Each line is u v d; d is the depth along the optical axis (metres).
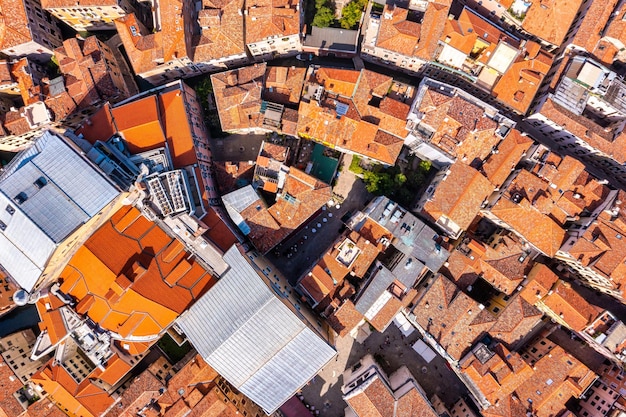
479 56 69.38
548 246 68.81
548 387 70.50
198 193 68.56
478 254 71.25
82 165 61.09
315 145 76.44
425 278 76.19
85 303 67.94
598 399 73.00
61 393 73.38
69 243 61.88
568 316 70.69
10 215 59.72
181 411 72.62
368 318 71.50
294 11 68.88
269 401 68.94
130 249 67.12
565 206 69.31
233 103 71.06
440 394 79.94
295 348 65.62
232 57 72.56
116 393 77.38
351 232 71.88
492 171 68.06
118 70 76.44
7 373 73.88
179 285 67.75
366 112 70.38
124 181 64.81
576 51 71.00
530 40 73.62
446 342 71.00
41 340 70.94
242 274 65.62
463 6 72.88
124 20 70.38
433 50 68.81
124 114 67.06
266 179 72.56
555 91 70.19
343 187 79.25
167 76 76.12
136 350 73.31
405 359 80.25
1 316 79.00
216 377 74.69
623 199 67.50
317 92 69.50
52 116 71.69
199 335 66.25
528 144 67.31
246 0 70.06
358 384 72.25
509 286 71.50
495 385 69.38
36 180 60.16
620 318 76.31
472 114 66.38
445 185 69.00
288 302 67.69
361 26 75.69
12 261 60.78
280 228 73.44
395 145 70.44
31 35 69.31
